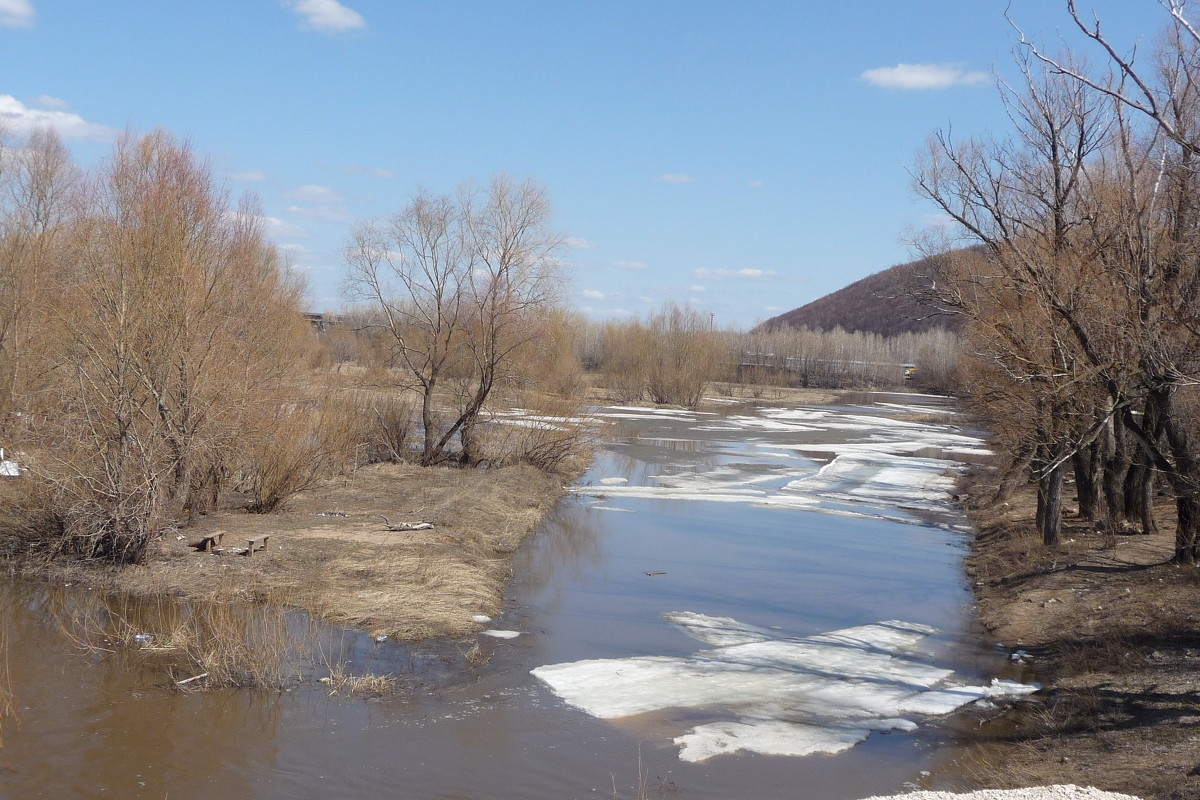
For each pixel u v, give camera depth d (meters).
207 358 17.33
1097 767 9.21
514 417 31.27
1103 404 14.85
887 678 12.61
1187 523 15.65
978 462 41.06
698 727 10.63
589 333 99.12
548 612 15.48
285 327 24.02
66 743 9.45
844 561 20.64
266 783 8.85
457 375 31.92
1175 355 11.14
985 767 9.59
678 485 31.58
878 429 56.75
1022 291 15.33
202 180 19.16
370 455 30.62
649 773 9.36
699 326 87.62
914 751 10.12
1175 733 9.65
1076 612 14.94
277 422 20.98
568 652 13.34
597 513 25.75
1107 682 11.70
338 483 25.31
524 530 22.19
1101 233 13.30
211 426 17.75
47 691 10.72
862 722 10.92
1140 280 10.94
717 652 13.59
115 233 16.52
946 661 13.59
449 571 16.70
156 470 16.36
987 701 11.80
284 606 14.30
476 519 21.89
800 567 19.84
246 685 11.27
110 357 15.61
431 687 11.58
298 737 9.91
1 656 11.70
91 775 8.82
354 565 16.44
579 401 33.31
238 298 20.30
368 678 11.53
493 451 30.75
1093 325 12.93
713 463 37.94
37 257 22.83
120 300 15.85
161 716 10.24
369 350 39.38
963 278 18.53
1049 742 10.17
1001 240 17.06
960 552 22.20
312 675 11.73
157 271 16.50
